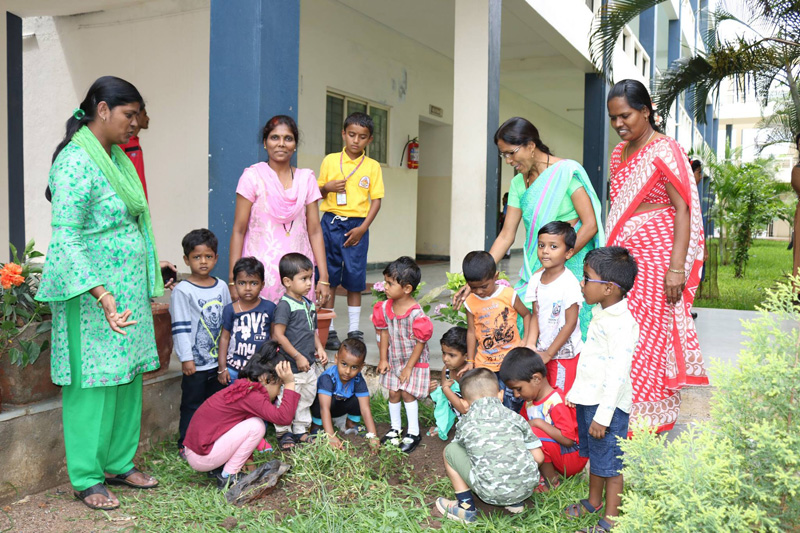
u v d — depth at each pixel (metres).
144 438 3.66
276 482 3.13
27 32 9.81
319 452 3.32
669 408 3.19
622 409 2.71
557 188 3.49
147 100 9.02
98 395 2.93
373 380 4.54
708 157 14.38
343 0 9.68
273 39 3.98
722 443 2.01
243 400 3.16
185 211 8.85
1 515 2.89
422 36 11.73
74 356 2.87
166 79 8.85
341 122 10.69
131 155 4.66
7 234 8.03
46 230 10.03
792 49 8.27
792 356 2.12
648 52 18.05
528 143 3.45
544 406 3.18
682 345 3.17
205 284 3.63
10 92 8.23
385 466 3.40
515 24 10.16
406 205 12.74
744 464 2.07
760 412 2.10
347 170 5.13
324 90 10.01
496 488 2.77
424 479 3.37
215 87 4.00
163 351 3.80
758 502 2.01
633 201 3.21
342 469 3.24
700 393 4.09
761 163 16.69
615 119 3.19
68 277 2.68
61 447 3.27
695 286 3.21
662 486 2.04
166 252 9.05
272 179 3.72
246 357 3.61
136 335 3.01
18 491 3.07
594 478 2.86
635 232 3.22
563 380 3.39
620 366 2.67
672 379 3.15
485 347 3.62
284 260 3.61
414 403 3.81
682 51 25.00
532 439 2.95
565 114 20.19
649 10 17.97
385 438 3.79
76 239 2.72
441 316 4.48
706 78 8.90
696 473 1.98
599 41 11.64
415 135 12.86
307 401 3.74
